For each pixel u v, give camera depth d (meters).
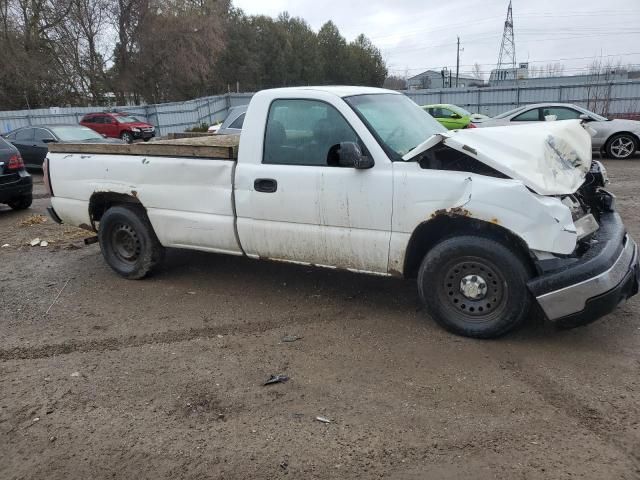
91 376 3.88
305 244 4.60
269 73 54.62
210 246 5.18
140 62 40.97
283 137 4.62
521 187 3.71
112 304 5.24
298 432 3.13
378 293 5.19
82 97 39.12
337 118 4.38
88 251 7.16
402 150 4.28
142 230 5.61
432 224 4.12
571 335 4.15
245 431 3.16
